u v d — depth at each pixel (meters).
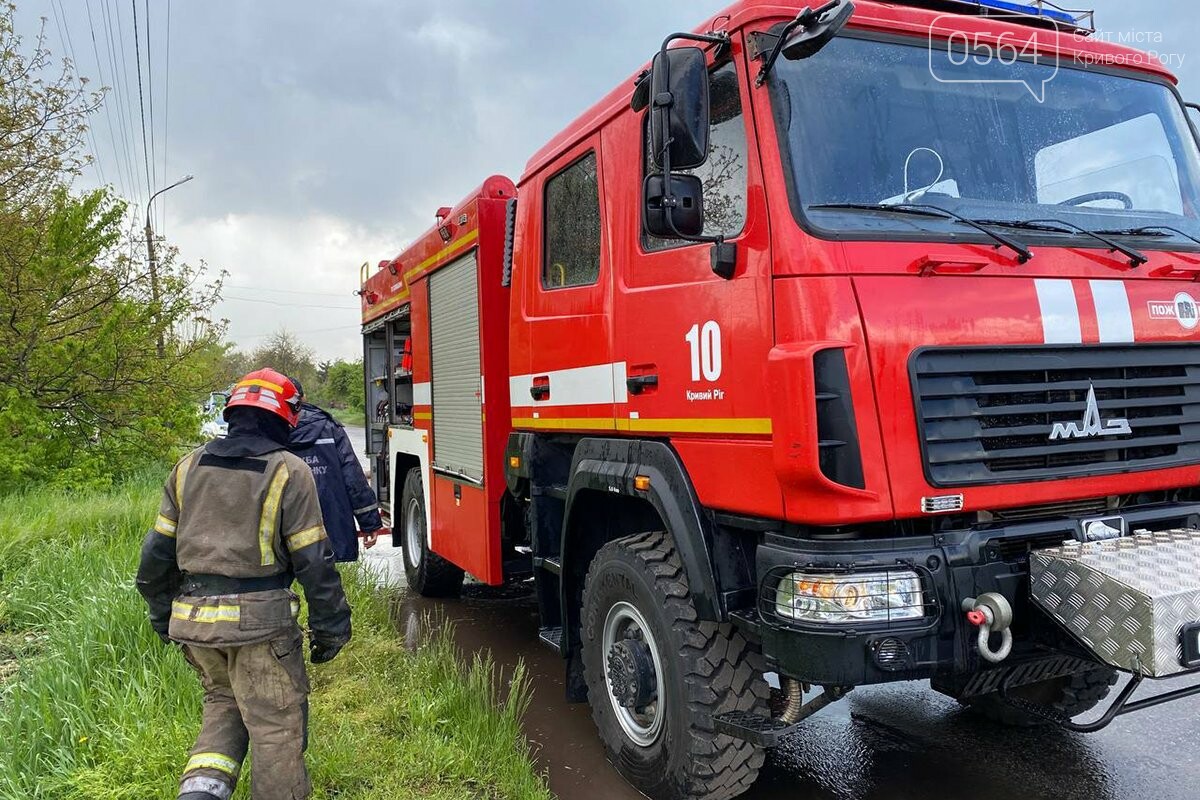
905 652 2.78
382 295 8.66
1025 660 3.06
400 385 8.39
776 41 3.15
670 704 3.44
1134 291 3.33
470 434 5.93
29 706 3.87
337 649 3.28
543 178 4.80
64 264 11.01
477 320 5.73
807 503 2.86
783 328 2.96
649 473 3.68
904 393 2.88
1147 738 4.23
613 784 3.92
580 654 4.48
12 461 10.41
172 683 4.29
